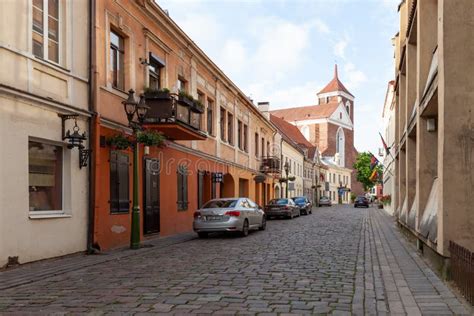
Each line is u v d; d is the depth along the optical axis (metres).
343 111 97.06
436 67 9.48
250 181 34.88
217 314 6.27
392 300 7.12
